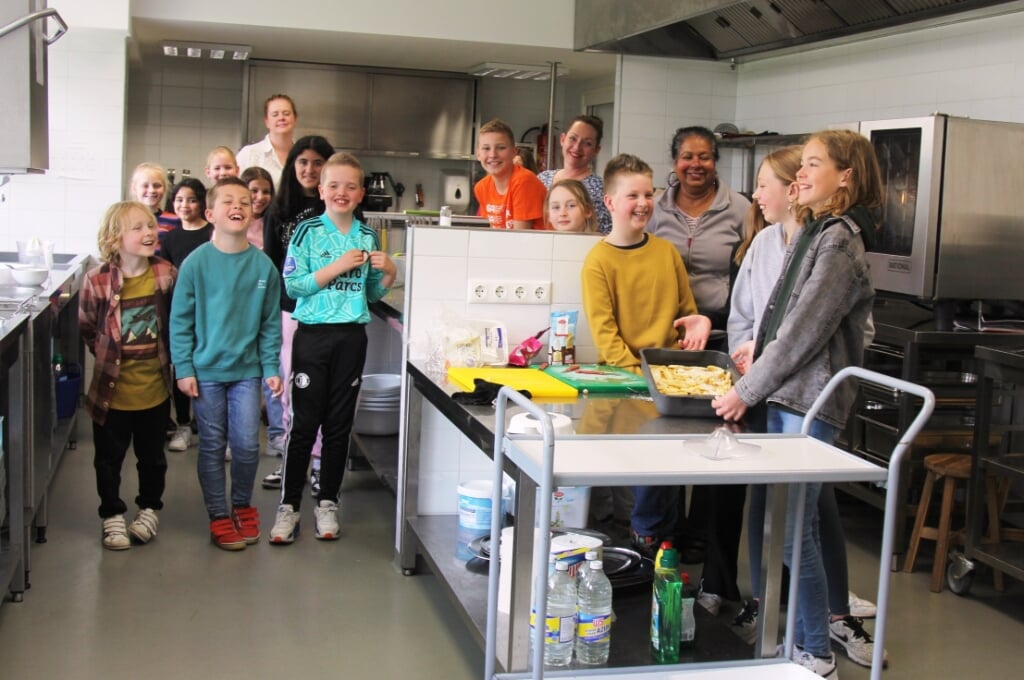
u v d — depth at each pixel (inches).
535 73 283.6
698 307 150.0
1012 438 153.6
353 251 143.1
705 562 128.1
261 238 183.0
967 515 136.9
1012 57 174.7
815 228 103.1
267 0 240.8
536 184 175.6
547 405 108.4
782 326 100.6
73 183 238.4
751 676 89.8
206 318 141.9
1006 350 131.0
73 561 137.5
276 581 133.5
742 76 263.3
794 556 95.8
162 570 135.6
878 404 154.9
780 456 84.4
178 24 242.8
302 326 146.5
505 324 136.7
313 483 169.8
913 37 197.3
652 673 89.0
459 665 111.7
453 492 139.8
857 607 127.8
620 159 131.0
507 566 104.0
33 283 154.4
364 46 266.5
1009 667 116.4
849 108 217.9
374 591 131.7
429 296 134.1
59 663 108.1
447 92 308.3
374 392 176.6
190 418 203.2
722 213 150.1
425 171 321.4
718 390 107.6
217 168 199.6
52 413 157.4
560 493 127.0
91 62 235.9
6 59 126.8
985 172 146.7
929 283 146.7
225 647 113.7
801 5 170.9
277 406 189.0
